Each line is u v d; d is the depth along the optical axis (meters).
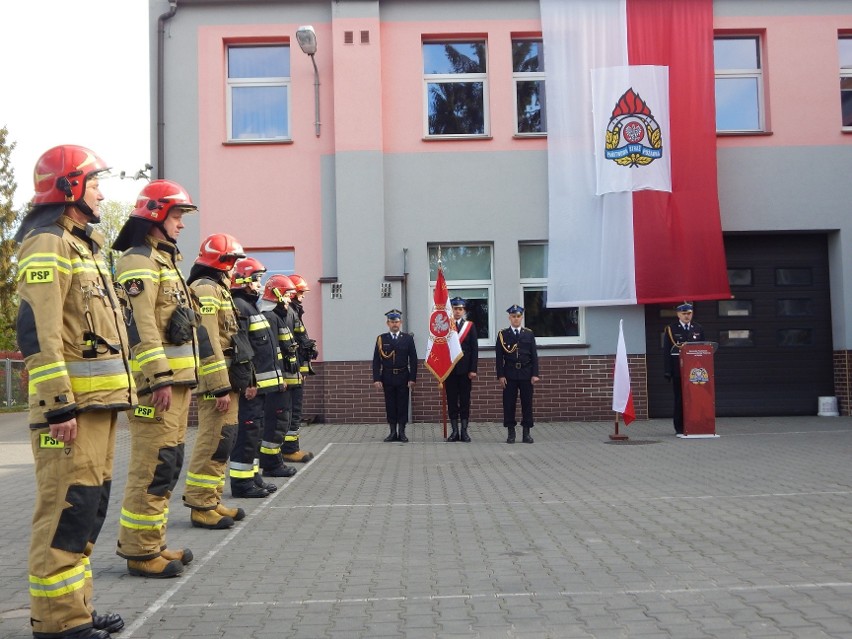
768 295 19.48
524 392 15.46
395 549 7.40
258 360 10.15
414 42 19.08
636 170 18.64
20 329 4.77
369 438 16.28
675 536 7.66
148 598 6.02
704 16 18.97
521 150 18.98
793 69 19.23
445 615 5.49
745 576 6.28
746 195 19.14
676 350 16.30
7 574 6.78
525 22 19.12
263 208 18.94
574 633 5.05
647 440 15.45
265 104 19.38
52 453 4.83
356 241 18.67
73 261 4.95
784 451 13.56
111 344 5.02
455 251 19.12
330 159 19.00
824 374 19.50
